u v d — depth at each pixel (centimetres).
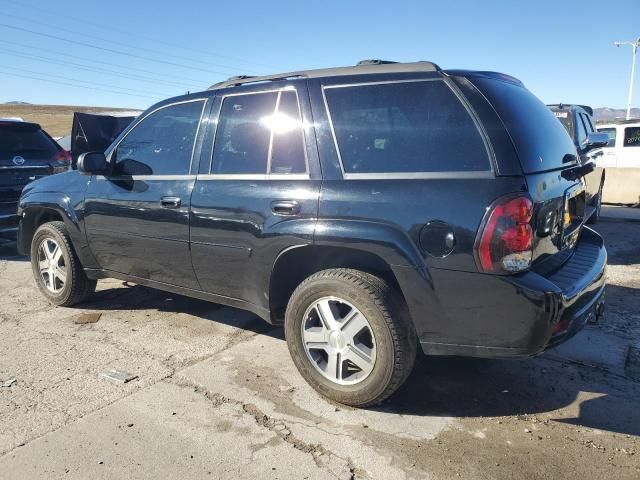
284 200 333
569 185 330
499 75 338
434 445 285
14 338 435
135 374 367
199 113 402
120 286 580
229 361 389
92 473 263
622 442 287
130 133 447
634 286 567
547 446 283
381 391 306
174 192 397
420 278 287
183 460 273
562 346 410
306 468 267
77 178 479
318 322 334
